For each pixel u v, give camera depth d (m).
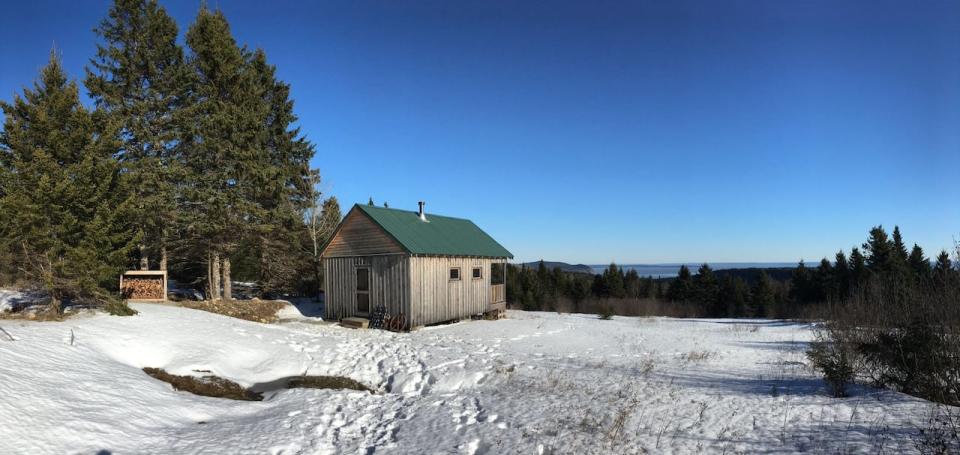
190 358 10.80
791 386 9.09
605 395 8.76
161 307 16.03
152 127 20.06
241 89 22.47
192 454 5.93
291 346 13.51
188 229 21.34
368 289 19.19
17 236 11.15
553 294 56.88
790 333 18.70
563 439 6.49
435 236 20.58
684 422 7.03
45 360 7.88
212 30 21.53
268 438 6.71
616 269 58.44
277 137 26.59
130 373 8.80
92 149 12.43
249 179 21.75
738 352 13.92
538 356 12.99
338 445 6.74
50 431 5.63
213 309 18.88
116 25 19.64
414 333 17.16
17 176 11.32
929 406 7.02
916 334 8.07
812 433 6.22
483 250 22.55
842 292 37.53
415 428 7.36
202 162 21.27
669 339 16.77
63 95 12.59
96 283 12.20
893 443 5.65
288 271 26.39
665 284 61.75
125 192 13.70
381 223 18.80
